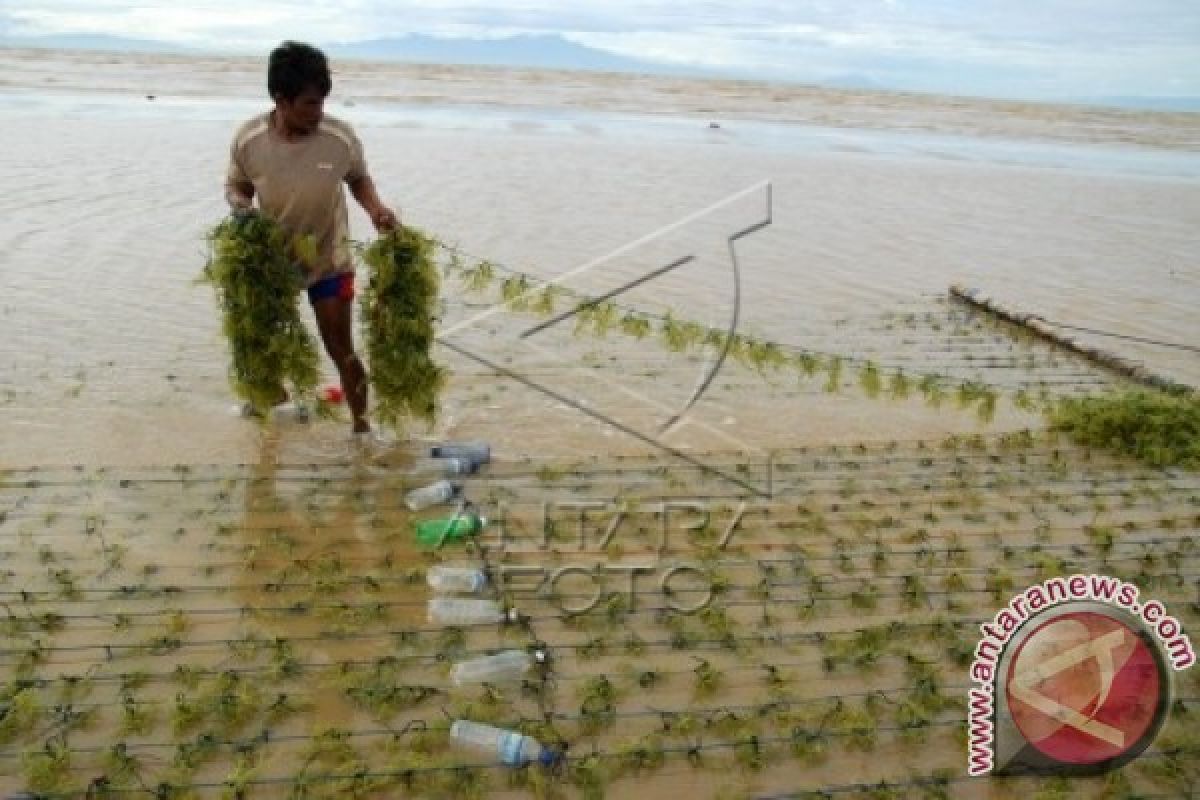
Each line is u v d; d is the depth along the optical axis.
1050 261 13.24
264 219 5.95
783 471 6.58
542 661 4.52
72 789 3.74
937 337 9.67
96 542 5.28
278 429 6.72
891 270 12.20
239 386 6.32
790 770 4.06
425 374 6.38
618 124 25.70
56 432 6.45
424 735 4.07
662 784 3.95
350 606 4.86
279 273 6.04
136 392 7.13
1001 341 9.63
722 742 4.18
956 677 4.64
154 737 4.02
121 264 10.05
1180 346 9.77
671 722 4.23
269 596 4.93
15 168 14.12
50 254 10.21
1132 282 12.33
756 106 35.78
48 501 5.62
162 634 4.60
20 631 4.56
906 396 7.66
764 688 4.51
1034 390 8.30
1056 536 5.93
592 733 4.18
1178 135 36.62
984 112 42.31
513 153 18.53
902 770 4.09
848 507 6.13
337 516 5.68
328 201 5.96
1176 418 7.23
